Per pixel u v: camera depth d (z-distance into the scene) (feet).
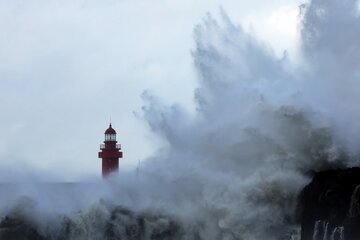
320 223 202.08
